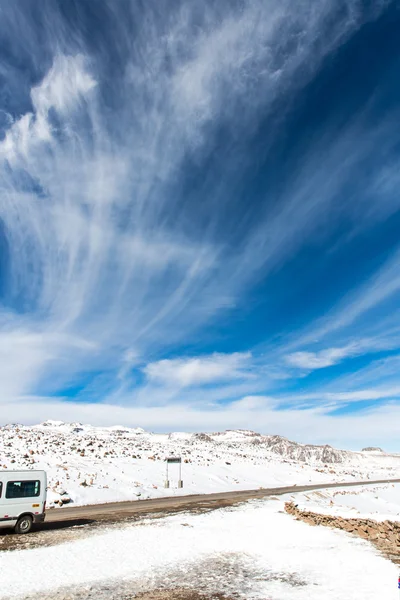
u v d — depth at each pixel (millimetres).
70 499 32500
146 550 15859
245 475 67562
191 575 12359
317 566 13125
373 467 196125
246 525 22109
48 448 55125
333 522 20781
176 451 81500
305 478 78000
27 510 19094
